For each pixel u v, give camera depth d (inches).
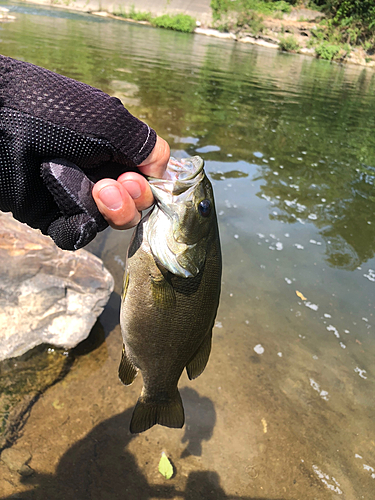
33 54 96.0
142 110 68.0
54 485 18.3
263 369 25.8
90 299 26.5
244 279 33.8
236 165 54.1
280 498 19.5
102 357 24.7
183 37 209.2
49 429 20.4
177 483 19.4
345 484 20.3
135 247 12.5
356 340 29.2
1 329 23.4
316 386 25.2
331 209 46.6
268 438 21.9
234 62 151.0
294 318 30.5
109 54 116.6
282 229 41.3
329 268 36.6
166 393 14.1
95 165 9.3
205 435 21.6
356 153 67.7
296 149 64.9
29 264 25.0
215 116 74.6
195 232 12.3
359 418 23.6
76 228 9.1
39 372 23.0
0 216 25.7
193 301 12.6
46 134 8.4
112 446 20.3
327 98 112.7
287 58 198.1
